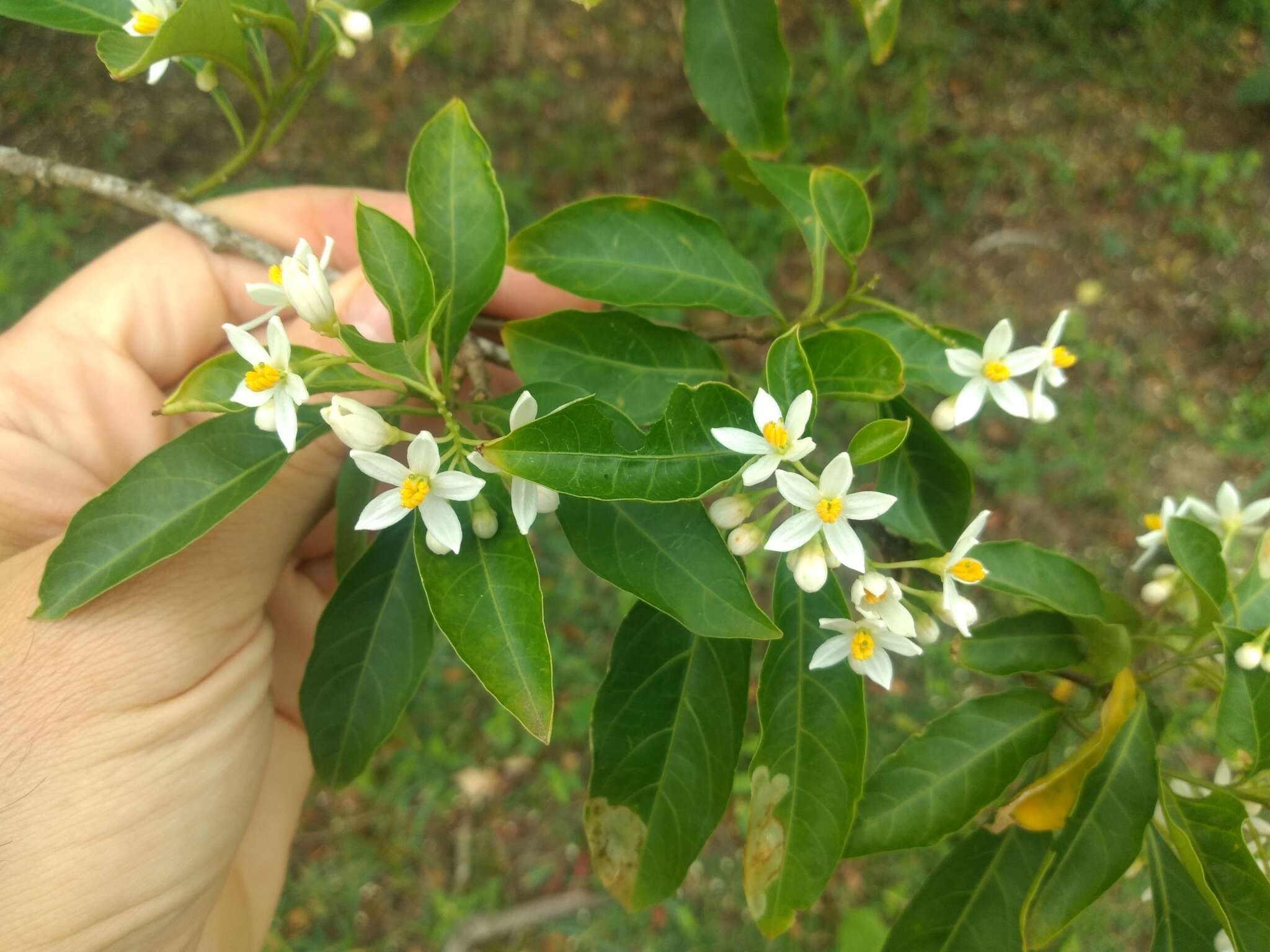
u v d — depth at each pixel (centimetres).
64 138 40
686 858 16
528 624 13
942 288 43
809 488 14
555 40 45
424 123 42
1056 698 18
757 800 15
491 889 36
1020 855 17
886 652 15
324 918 36
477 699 37
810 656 16
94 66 41
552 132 43
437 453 13
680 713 16
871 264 43
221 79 41
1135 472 40
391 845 36
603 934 36
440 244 16
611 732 16
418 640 17
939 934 17
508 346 17
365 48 42
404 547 17
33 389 20
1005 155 45
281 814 24
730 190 42
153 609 16
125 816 16
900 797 16
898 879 36
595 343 17
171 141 41
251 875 23
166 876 17
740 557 15
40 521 20
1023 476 39
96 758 16
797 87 44
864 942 33
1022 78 46
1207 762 34
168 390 23
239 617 18
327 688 17
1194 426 41
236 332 13
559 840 37
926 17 46
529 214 41
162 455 15
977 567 15
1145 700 16
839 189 18
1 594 16
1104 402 41
